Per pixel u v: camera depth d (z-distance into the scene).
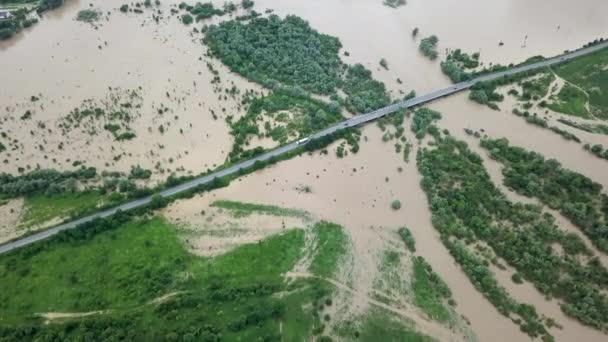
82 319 142.25
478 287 150.75
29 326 139.62
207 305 145.62
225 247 161.88
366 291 150.75
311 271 155.38
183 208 175.25
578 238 160.12
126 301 146.62
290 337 138.88
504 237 161.00
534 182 176.62
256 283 150.75
